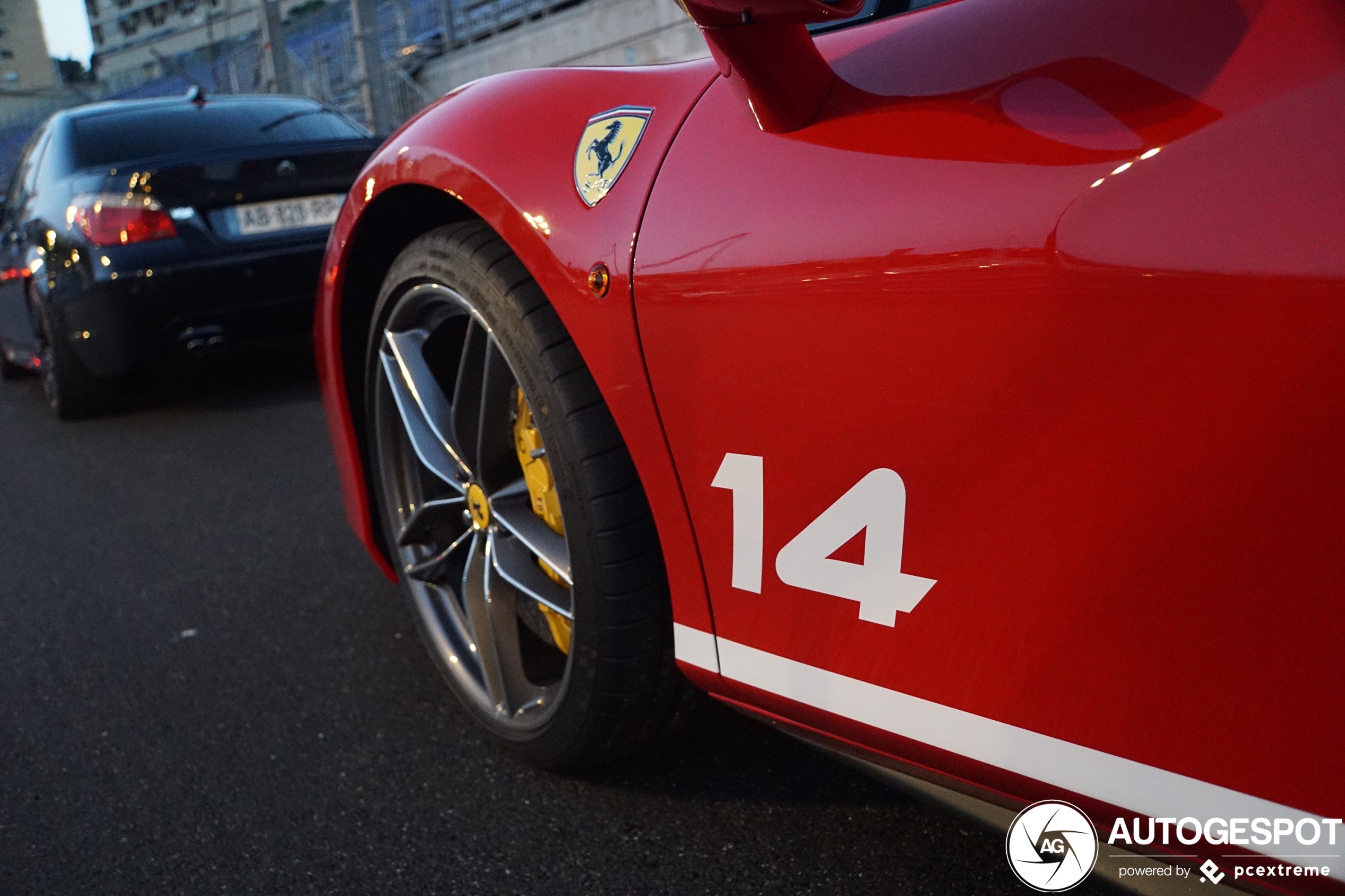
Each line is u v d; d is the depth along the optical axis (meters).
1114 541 0.77
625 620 1.25
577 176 1.20
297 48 12.66
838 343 0.92
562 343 1.25
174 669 2.05
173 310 3.99
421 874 1.36
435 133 1.42
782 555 1.03
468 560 1.58
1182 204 0.72
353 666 1.97
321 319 1.77
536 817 1.44
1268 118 0.70
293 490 3.19
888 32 0.97
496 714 1.55
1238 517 0.71
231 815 1.54
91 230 3.94
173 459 3.69
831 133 0.95
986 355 0.82
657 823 1.40
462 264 1.38
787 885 1.26
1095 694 0.81
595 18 9.49
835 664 1.01
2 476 3.73
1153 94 0.76
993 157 0.82
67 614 2.40
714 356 1.03
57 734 1.84
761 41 0.92
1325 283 0.66
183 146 4.26
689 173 1.07
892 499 0.92
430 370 1.60
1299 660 0.70
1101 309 0.75
